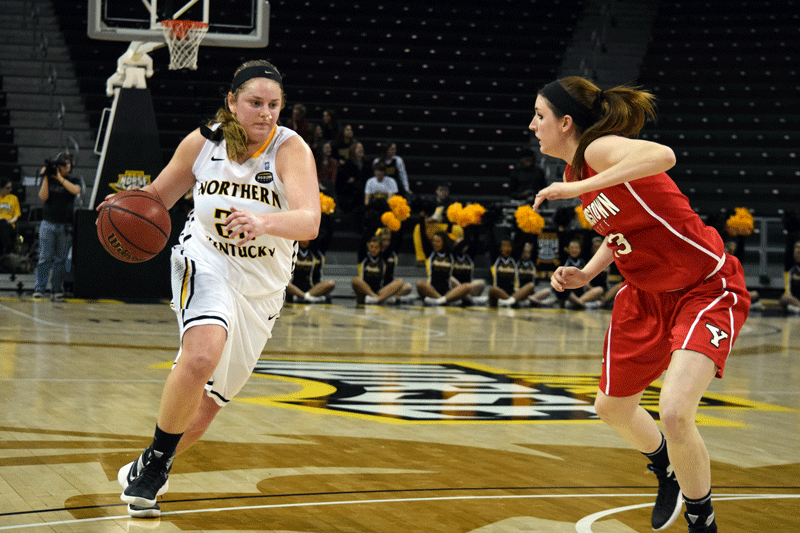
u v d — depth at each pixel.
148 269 29.83
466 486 8.76
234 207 6.93
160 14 27.77
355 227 39.34
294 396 13.88
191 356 6.88
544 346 22.22
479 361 19.12
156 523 7.14
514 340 23.33
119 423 11.07
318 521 7.39
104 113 31.33
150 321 23.98
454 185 44.47
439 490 8.56
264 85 7.12
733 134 48.16
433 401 13.88
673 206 6.87
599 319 29.98
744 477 9.58
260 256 7.32
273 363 17.59
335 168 40.16
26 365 15.76
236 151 7.09
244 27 28.28
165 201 7.62
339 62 49.00
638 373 7.22
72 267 29.77
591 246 35.69
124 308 26.97
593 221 7.30
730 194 45.84
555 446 10.82
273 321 7.70
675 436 6.51
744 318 6.96
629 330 7.27
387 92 48.22
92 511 7.40
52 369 15.44
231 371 7.46
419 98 48.41
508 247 34.53
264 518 7.41
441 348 21.14
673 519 7.29
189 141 7.44
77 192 28.34
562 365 18.91
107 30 26.98
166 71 45.81
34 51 44.25
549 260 36.84
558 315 31.16
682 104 49.75
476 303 35.28
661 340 7.13
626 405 7.36
